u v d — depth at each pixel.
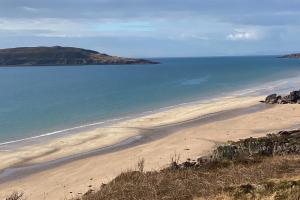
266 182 10.53
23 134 39.66
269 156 17.38
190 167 15.95
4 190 22.97
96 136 36.47
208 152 25.59
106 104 61.16
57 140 35.84
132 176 14.77
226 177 13.25
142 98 67.19
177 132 35.94
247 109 47.69
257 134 32.94
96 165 26.64
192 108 50.81
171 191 11.99
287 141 21.44
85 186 22.16
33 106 61.97
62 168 26.86
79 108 57.84
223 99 59.72
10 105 63.91
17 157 30.25
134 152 29.09
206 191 11.40
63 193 21.42
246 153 18.09
